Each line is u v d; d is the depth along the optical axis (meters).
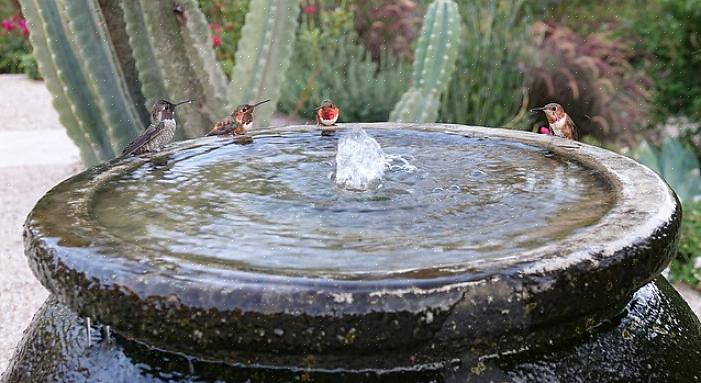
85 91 3.93
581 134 7.25
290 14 4.32
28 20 3.87
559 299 1.37
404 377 1.38
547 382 1.45
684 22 6.80
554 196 1.99
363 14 9.17
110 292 1.38
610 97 7.12
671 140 6.11
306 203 1.97
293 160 2.46
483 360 1.42
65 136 9.02
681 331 1.83
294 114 8.30
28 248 1.61
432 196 2.03
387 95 8.18
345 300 1.27
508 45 7.59
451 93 7.54
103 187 2.09
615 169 2.14
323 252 1.52
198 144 2.63
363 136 2.32
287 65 4.37
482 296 1.31
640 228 1.58
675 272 4.68
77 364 1.62
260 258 1.48
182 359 1.49
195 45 4.09
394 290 1.28
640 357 1.63
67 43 3.87
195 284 1.32
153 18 3.96
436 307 1.29
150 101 4.05
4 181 7.12
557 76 7.32
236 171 2.32
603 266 1.42
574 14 8.24
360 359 1.35
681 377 1.71
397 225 1.76
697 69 6.90
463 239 1.62
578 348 1.53
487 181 2.18
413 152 2.57
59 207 1.82
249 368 1.42
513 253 1.48
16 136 9.09
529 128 7.45
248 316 1.29
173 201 1.97
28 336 1.88
